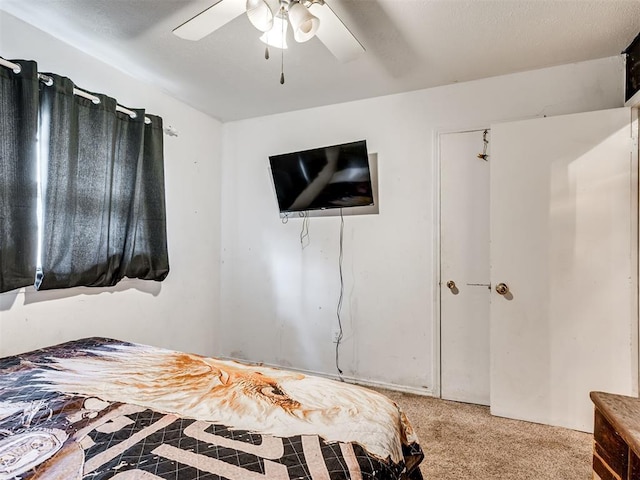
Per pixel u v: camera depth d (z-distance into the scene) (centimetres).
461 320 249
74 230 192
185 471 80
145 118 236
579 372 204
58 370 144
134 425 101
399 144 267
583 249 205
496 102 241
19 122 168
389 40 196
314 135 295
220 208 331
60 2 165
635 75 199
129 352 168
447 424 212
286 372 146
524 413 216
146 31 189
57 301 193
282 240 308
